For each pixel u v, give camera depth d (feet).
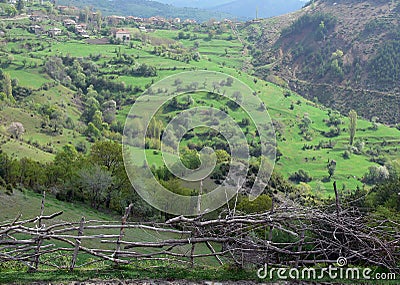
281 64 383.04
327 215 18.33
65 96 216.54
